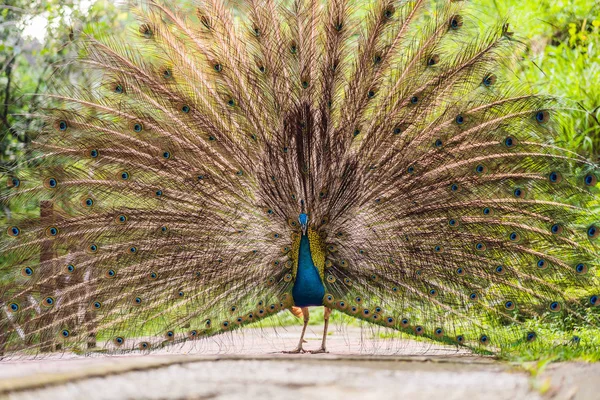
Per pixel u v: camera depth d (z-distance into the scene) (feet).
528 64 42.29
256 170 28.35
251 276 28.25
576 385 16.05
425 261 27.25
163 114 28.68
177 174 28.53
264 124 28.45
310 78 27.73
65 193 28.63
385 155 27.76
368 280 27.89
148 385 15.40
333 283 28.19
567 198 27.04
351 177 27.76
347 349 30.76
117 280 28.07
